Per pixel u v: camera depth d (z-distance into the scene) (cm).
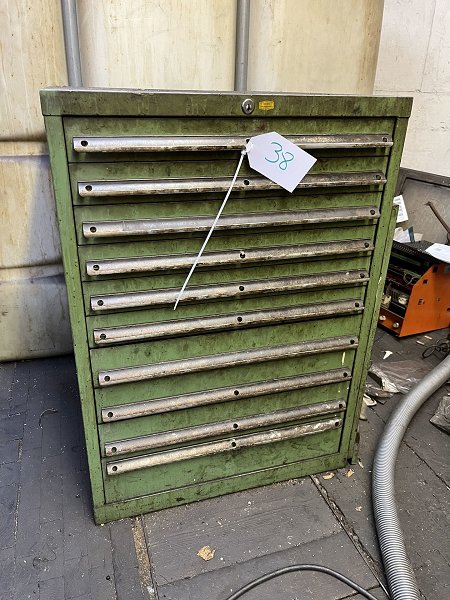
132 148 102
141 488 141
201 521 144
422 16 256
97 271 111
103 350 121
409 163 297
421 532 143
